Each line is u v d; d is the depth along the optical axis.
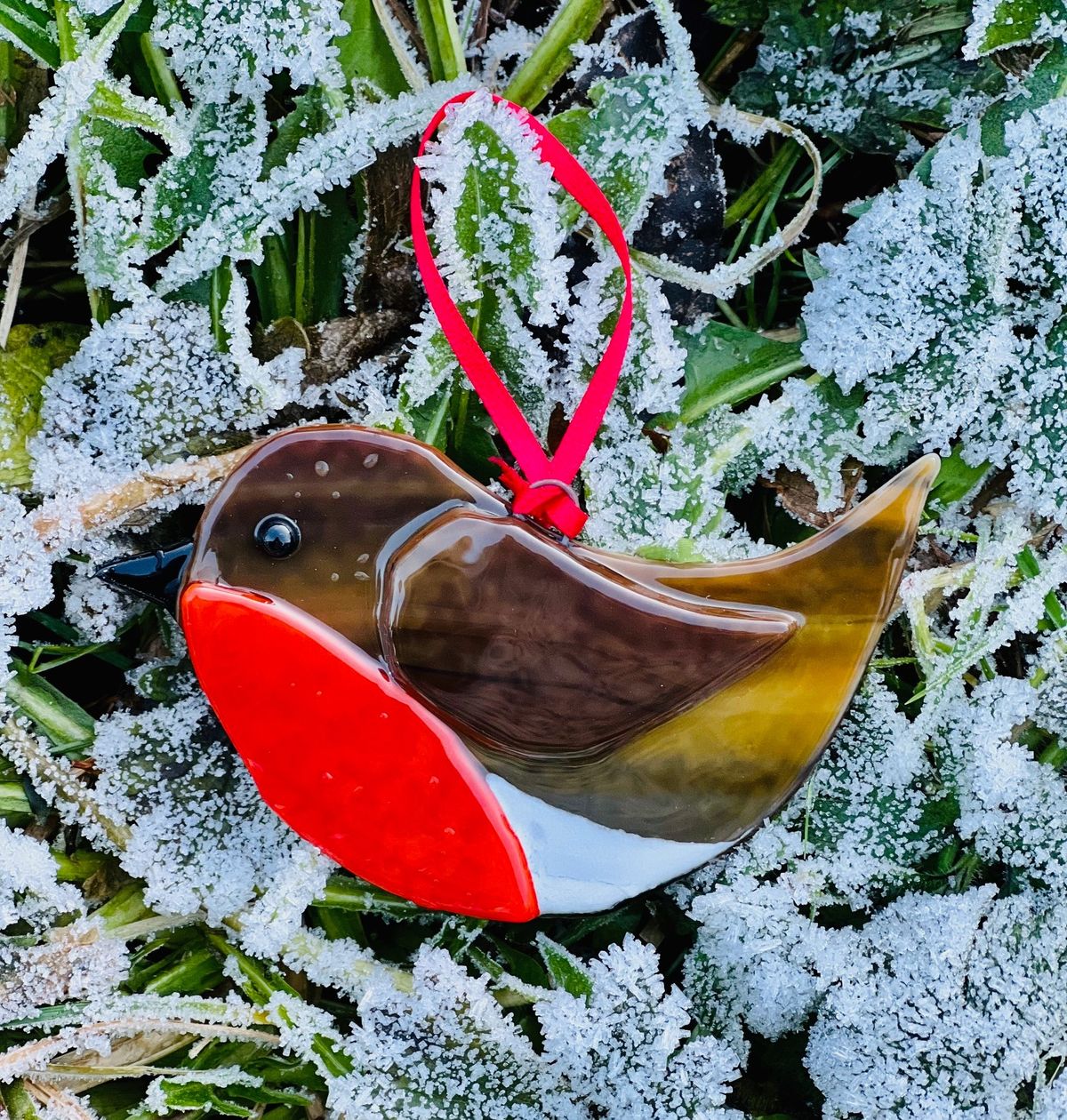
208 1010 0.34
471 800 0.31
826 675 0.31
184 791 0.33
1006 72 0.35
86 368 0.33
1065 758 0.36
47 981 0.33
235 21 0.32
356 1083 0.33
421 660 0.30
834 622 0.31
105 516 0.32
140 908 0.34
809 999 0.34
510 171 0.32
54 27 0.33
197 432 0.33
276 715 0.31
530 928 0.35
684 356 0.33
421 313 0.34
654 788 0.31
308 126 0.34
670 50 0.33
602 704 0.30
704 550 0.34
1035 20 0.33
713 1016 0.34
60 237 0.35
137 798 0.33
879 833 0.34
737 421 0.34
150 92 0.34
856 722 0.34
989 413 0.34
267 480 0.30
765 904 0.34
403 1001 0.33
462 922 0.34
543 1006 0.33
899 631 0.36
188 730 0.33
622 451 0.34
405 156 0.33
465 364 0.31
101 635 0.34
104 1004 0.33
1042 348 0.34
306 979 0.35
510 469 0.31
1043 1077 0.34
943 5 0.34
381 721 0.30
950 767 0.35
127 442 0.33
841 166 0.36
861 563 0.31
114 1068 0.34
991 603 0.35
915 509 0.31
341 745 0.31
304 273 0.34
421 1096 0.33
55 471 0.33
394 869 0.32
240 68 0.32
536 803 0.31
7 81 0.34
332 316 0.34
